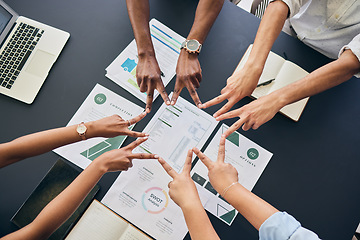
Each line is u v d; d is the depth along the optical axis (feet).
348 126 3.67
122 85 3.62
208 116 3.57
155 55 3.63
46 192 3.20
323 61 3.87
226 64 3.78
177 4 3.95
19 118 3.44
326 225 3.37
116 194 3.27
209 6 3.31
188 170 3.04
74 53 3.71
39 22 3.76
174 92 3.40
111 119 3.16
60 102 3.53
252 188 3.40
